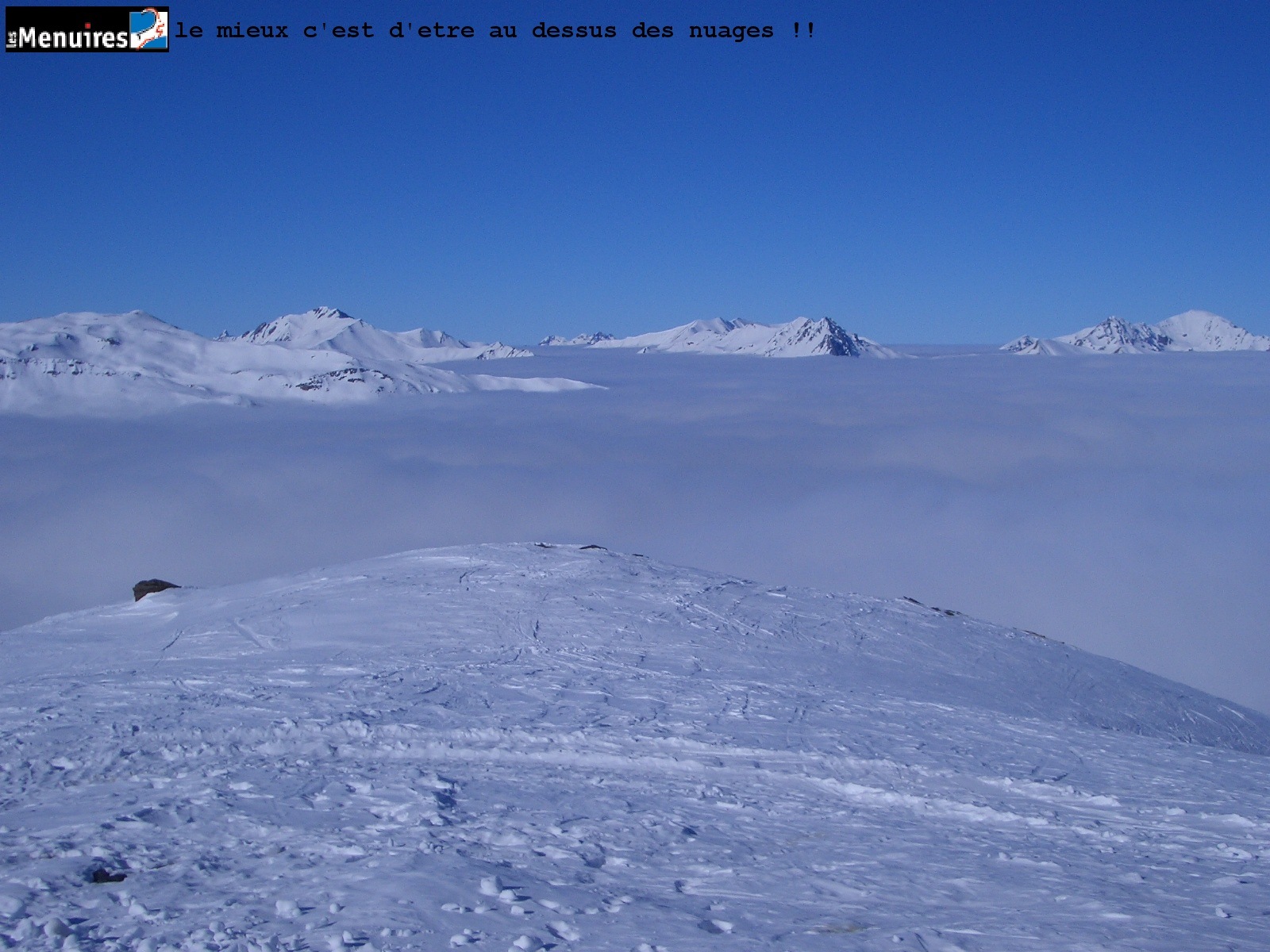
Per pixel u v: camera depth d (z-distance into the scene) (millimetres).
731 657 18656
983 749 12125
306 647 18438
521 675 16109
